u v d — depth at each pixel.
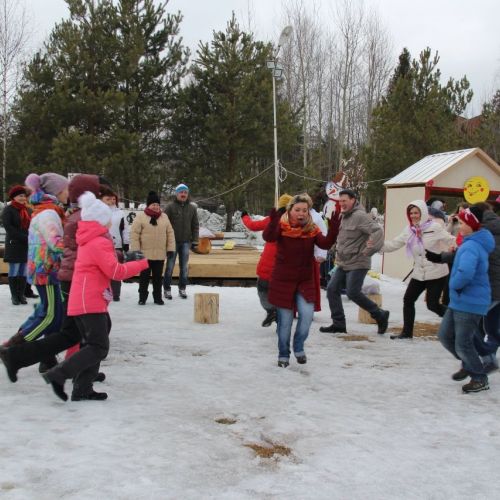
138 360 5.96
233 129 21.80
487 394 5.17
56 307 4.93
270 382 5.34
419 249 7.25
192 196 22.92
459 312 5.12
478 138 24.34
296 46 43.69
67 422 4.07
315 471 3.46
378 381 5.49
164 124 21.97
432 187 13.25
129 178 20.56
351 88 45.03
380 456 3.72
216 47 22.16
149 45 21.77
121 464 3.40
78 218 4.99
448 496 3.18
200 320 8.15
